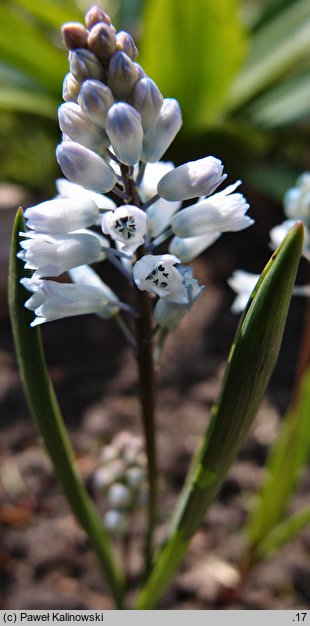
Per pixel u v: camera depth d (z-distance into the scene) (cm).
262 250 33
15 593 20
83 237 11
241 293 16
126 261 13
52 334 29
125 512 17
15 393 26
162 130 11
